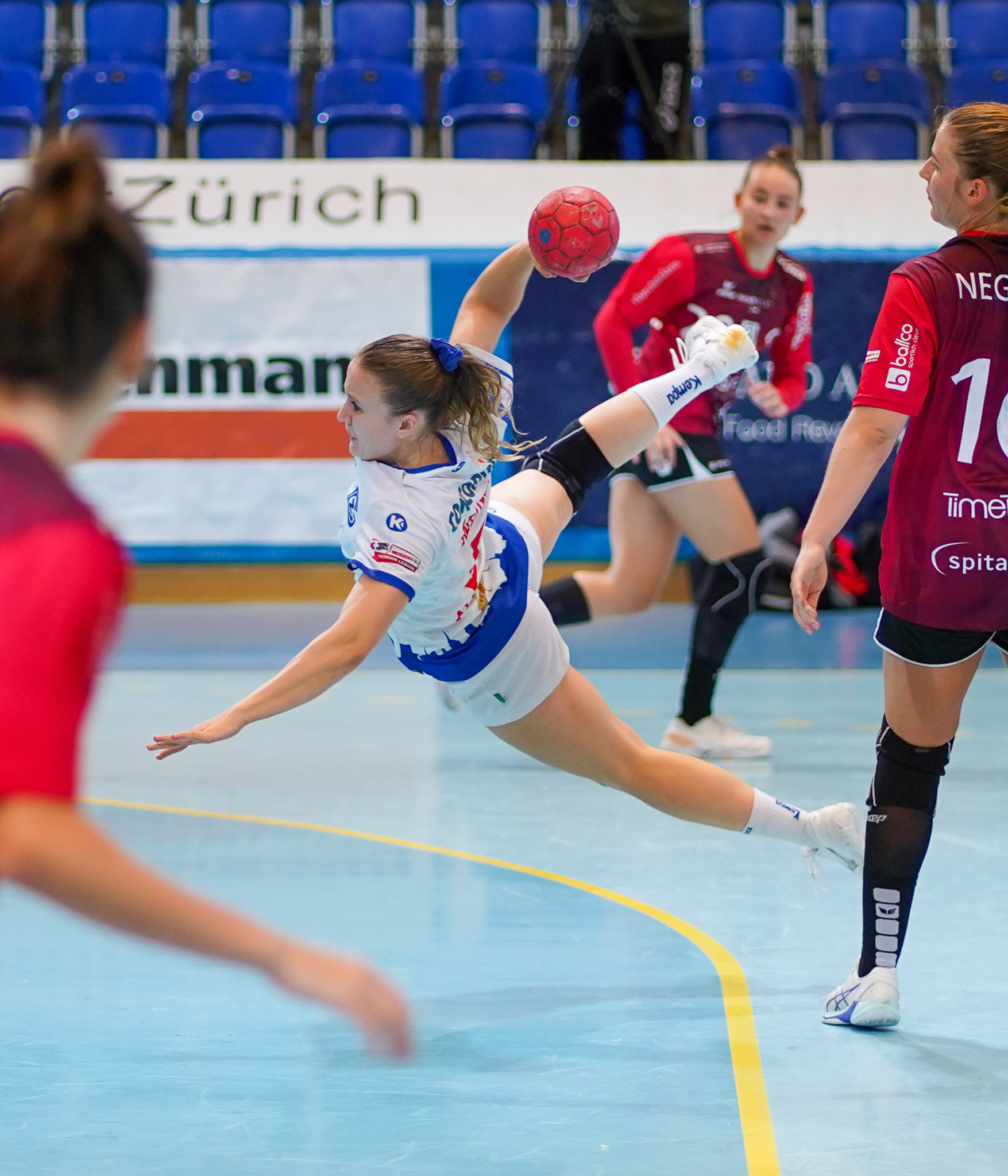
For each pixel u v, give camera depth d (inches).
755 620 922.1
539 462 300.7
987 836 397.7
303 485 907.4
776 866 366.9
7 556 86.7
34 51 1114.1
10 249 89.0
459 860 371.9
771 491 917.8
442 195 924.0
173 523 904.9
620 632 864.3
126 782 477.7
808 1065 232.1
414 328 907.4
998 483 240.2
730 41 1107.9
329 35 1135.6
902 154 1008.2
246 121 1007.6
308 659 234.4
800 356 526.3
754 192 492.1
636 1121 207.8
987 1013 257.0
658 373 507.2
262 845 388.5
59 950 299.7
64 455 94.2
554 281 906.7
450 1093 220.2
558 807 438.6
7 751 82.8
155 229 907.4
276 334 901.8
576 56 971.9
